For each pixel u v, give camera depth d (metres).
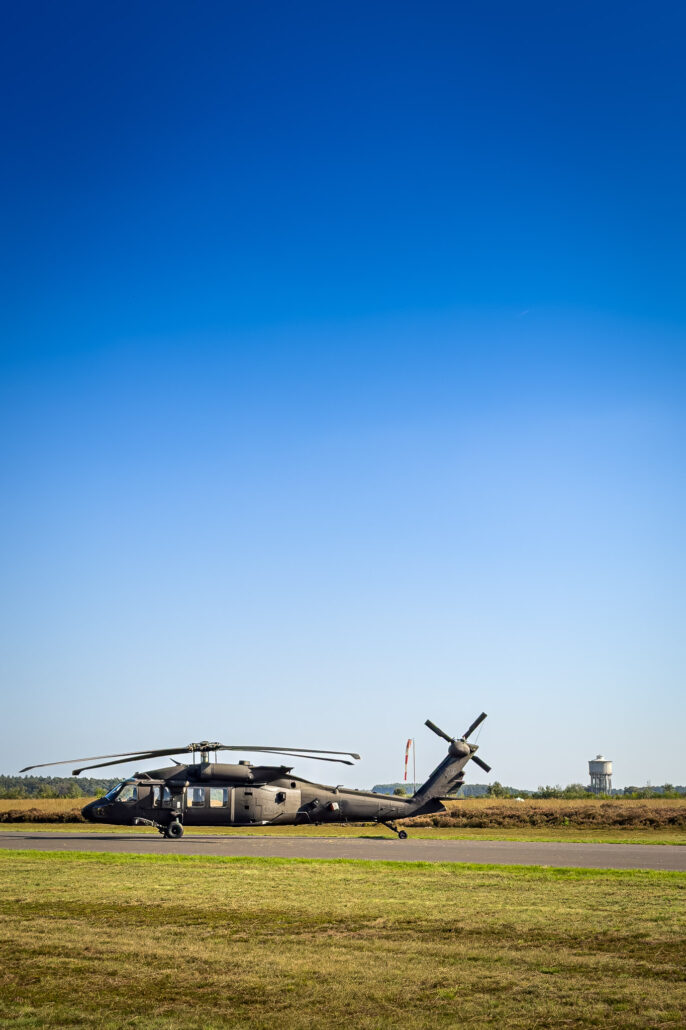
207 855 29.95
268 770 36.91
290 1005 11.32
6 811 58.50
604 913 17.72
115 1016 10.87
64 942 14.98
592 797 88.62
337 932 15.91
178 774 36.75
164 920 17.05
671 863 27.78
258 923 16.77
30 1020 10.70
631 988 11.98
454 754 38.91
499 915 17.55
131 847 33.25
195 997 11.72
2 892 20.58
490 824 51.50
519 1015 10.80
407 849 32.78
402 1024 10.48
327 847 33.59
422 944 14.88
